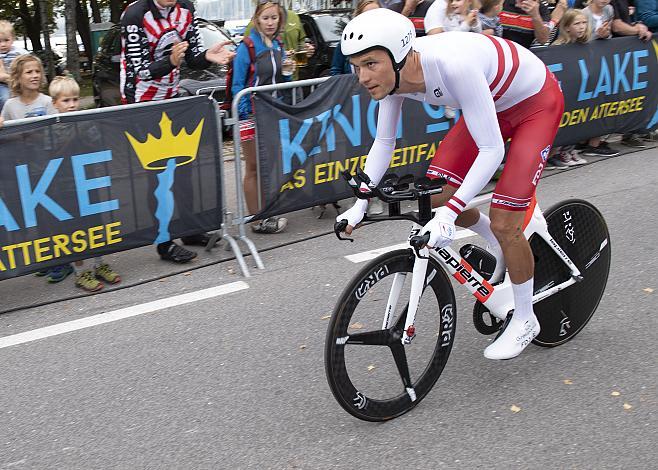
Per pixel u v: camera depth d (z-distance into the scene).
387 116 2.59
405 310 2.62
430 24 5.25
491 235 2.91
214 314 3.61
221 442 2.56
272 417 2.70
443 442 2.50
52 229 3.79
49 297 3.90
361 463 2.40
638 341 3.16
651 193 5.26
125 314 3.65
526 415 2.64
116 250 4.04
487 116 2.37
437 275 2.63
